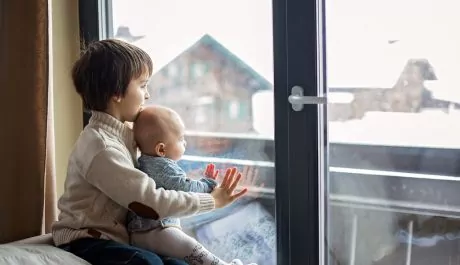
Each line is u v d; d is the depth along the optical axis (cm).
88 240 158
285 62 184
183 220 212
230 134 204
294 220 188
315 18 178
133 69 160
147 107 166
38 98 184
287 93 184
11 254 153
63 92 215
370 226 189
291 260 190
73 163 163
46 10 182
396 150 182
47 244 169
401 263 188
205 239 210
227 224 206
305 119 183
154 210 151
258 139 199
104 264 152
